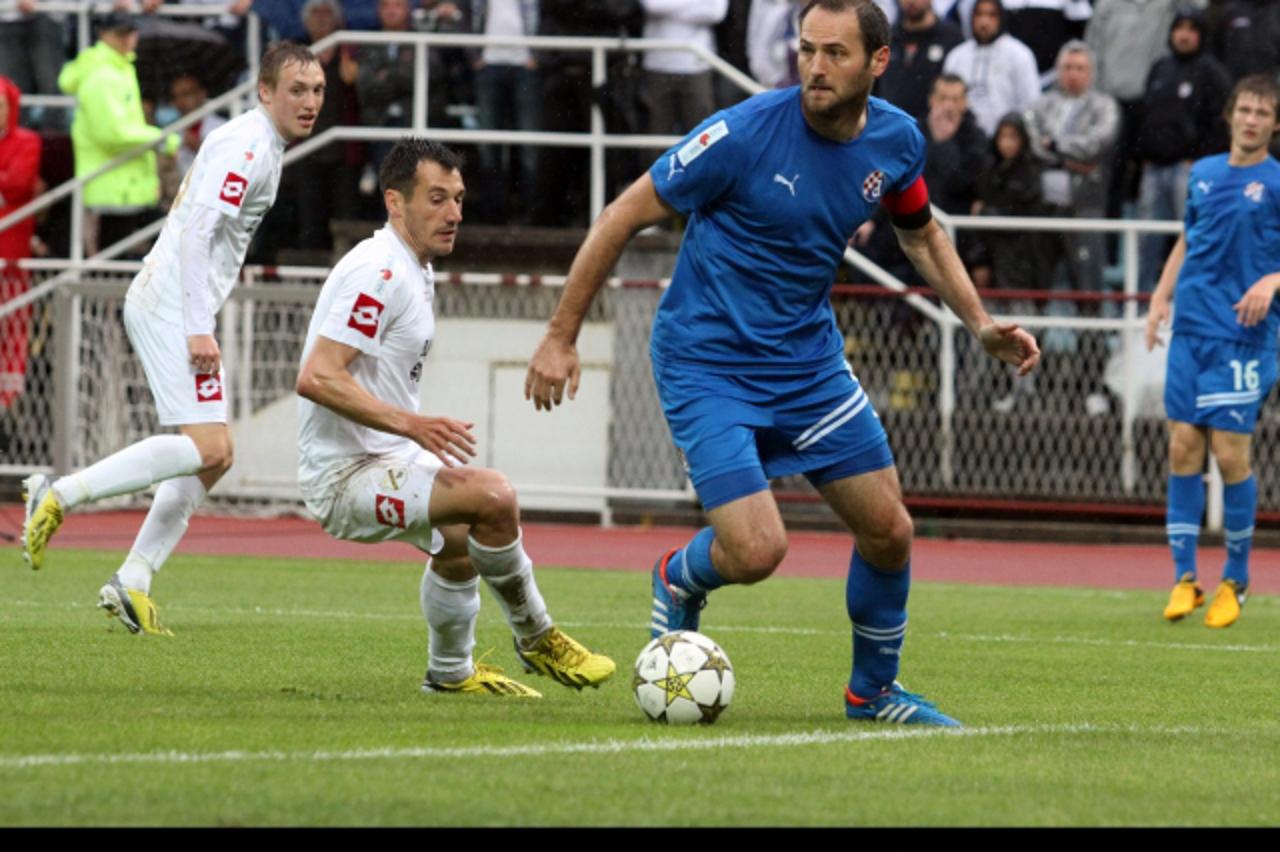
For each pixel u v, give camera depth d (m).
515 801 15.24
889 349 58.12
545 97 59.50
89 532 53.97
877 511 21.06
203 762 16.67
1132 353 57.25
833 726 21.06
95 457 56.91
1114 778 17.59
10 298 59.06
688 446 20.97
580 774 16.64
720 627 34.78
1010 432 57.97
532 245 60.41
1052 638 33.97
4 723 18.98
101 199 59.62
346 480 22.83
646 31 59.41
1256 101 37.22
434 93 60.47
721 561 20.91
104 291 54.88
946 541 58.22
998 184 58.06
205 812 14.47
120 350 57.12
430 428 22.08
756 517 20.55
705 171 20.56
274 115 30.22
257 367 58.62
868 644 21.70
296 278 59.38
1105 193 58.34
